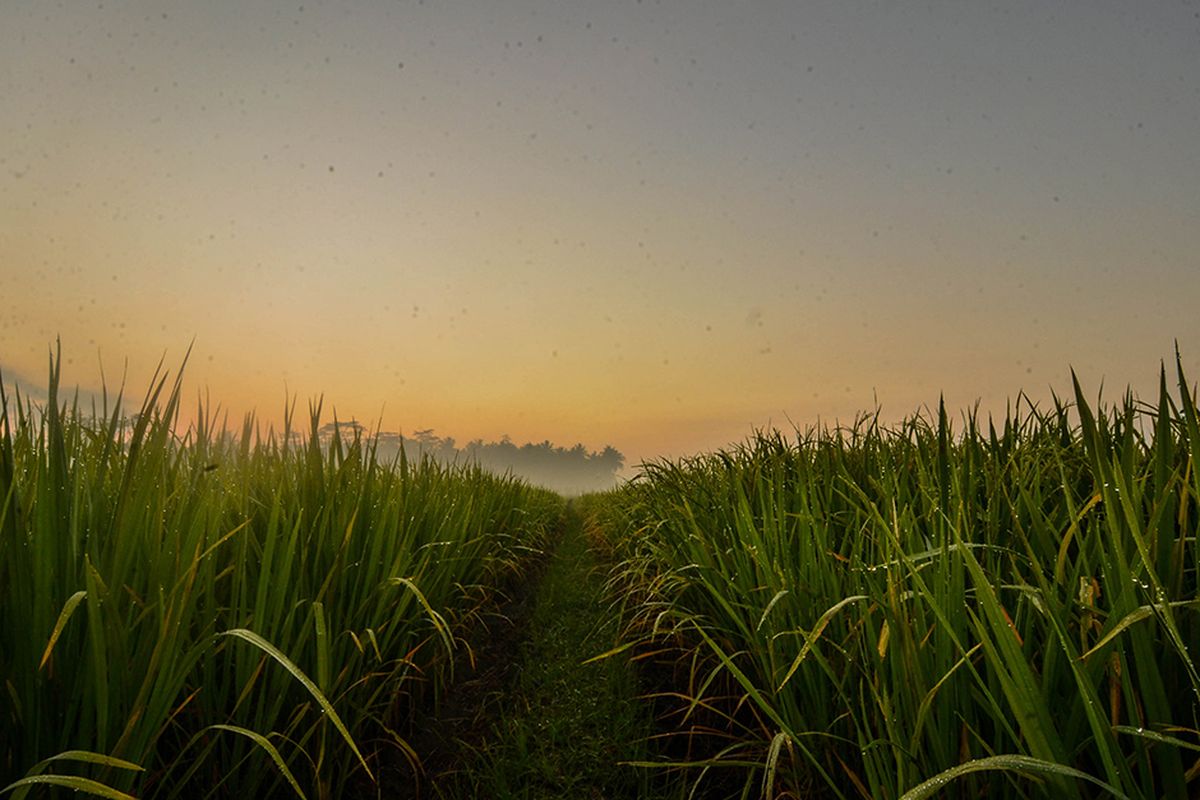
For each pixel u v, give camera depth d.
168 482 2.02
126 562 1.41
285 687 1.85
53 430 1.39
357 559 2.60
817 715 1.76
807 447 3.06
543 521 9.38
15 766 1.29
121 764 1.10
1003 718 1.15
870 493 2.57
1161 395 1.29
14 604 1.28
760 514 2.85
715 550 2.65
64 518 1.41
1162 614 1.02
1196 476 1.14
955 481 1.80
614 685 3.38
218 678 1.97
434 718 3.10
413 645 2.97
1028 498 1.58
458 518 4.02
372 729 2.54
